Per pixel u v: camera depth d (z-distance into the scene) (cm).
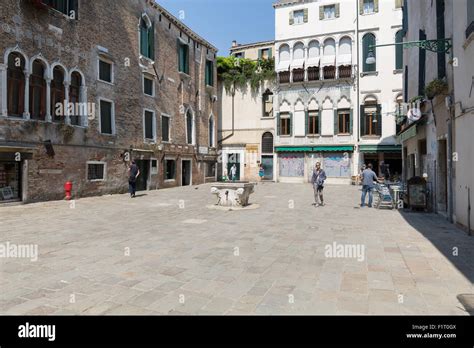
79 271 574
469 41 823
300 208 1398
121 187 2100
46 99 1600
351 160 3011
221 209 1362
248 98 3488
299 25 3206
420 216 1170
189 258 654
